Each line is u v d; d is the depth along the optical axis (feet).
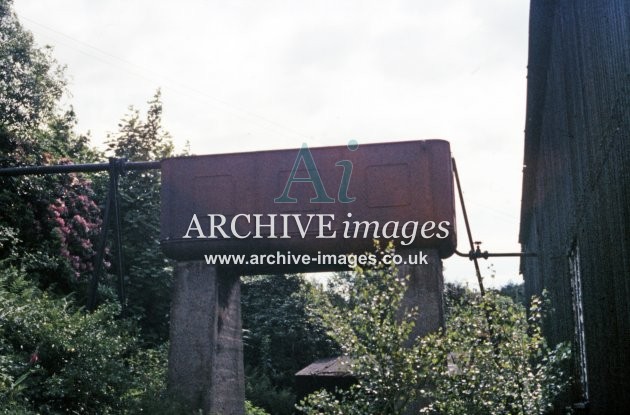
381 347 23.81
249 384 59.67
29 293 31.53
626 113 18.69
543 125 45.16
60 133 64.59
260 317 73.56
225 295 36.14
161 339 51.49
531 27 37.96
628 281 19.31
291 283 75.41
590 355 28.91
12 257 36.22
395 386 23.61
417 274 32.14
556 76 37.09
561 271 39.24
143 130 64.59
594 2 23.94
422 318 31.60
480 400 22.82
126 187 56.39
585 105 27.17
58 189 46.19
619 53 19.62
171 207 35.55
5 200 42.06
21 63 60.49
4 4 59.67
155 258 53.16
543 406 22.76
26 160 45.24
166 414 30.99
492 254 44.83
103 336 32.01
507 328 23.08
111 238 52.37
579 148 29.48
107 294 45.09
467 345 23.80
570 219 33.83
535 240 57.52
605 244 23.31
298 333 73.31
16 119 58.75
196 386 33.96
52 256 42.27
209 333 34.50
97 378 29.71
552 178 41.34
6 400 24.50
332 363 68.18
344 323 24.47
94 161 64.13
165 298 52.65
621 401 21.79
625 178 19.11
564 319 38.88
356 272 24.97
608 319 23.35
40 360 29.09
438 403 23.65
